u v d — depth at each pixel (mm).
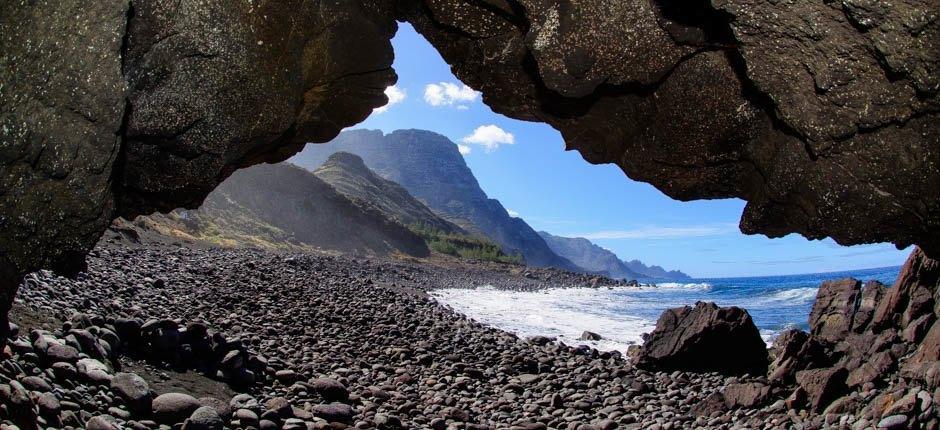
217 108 4758
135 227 33250
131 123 4531
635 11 4781
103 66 4090
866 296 13172
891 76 4035
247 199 72000
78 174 4172
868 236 4852
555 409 10398
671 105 5484
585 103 5934
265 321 13648
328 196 83688
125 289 11656
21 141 3891
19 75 3832
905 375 8820
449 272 62062
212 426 6238
